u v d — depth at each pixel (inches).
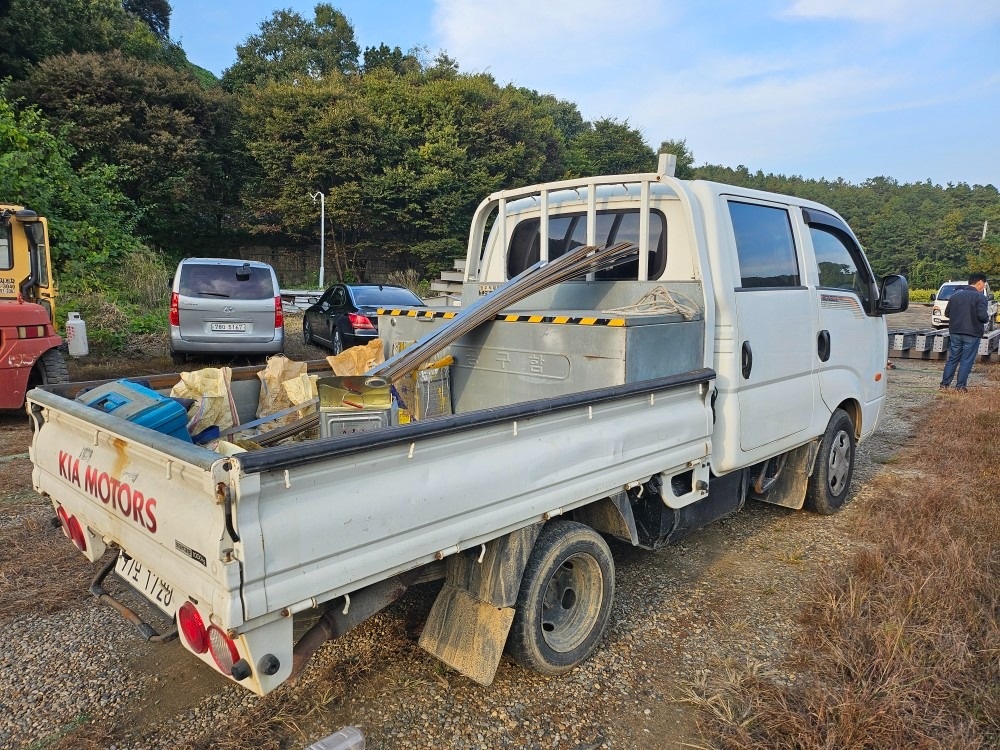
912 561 156.3
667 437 128.4
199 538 74.5
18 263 323.9
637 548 177.0
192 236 1177.4
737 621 139.3
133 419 101.7
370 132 1232.8
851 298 196.9
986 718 106.0
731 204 151.1
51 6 1121.4
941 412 339.9
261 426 139.3
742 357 148.7
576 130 2325.3
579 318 129.1
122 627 133.6
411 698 112.7
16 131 588.4
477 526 96.8
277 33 1897.1
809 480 193.3
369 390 116.4
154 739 102.3
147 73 1094.4
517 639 111.4
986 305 404.2
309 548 77.6
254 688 77.2
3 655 123.3
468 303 190.5
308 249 1306.6
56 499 116.8
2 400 274.7
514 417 99.7
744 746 99.7
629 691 116.3
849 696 107.9
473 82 1413.6
